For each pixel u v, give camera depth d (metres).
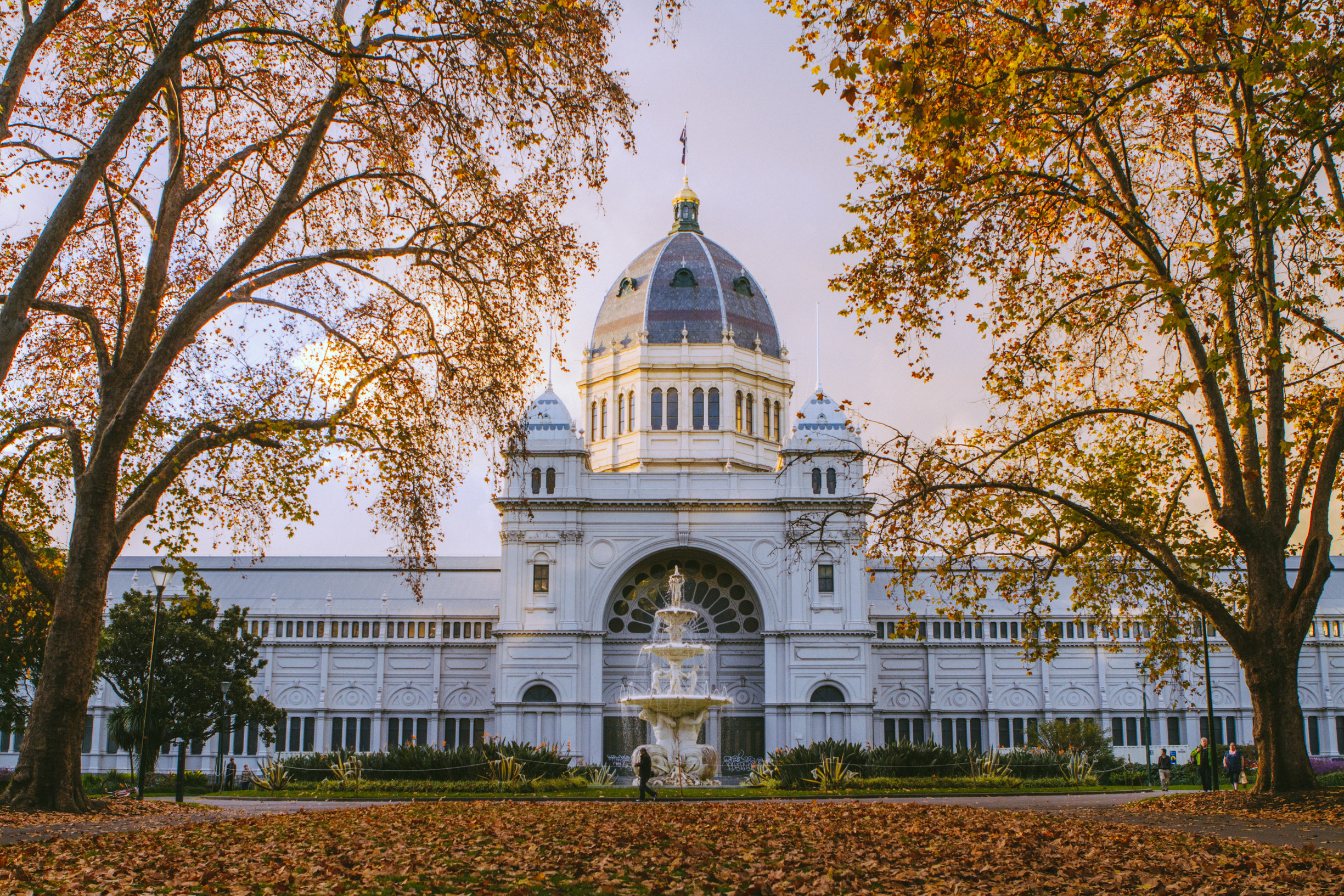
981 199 27.86
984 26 26.34
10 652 44.94
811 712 77.12
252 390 32.47
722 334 91.44
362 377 31.22
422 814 27.75
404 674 84.00
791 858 17.73
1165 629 36.84
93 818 26.25
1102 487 34.81
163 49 25.84
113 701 80.31
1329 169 28.00
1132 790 51.50
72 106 31.17
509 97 28.91
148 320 29.64
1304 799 28.20
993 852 18.53
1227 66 23.73
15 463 32.16
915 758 56.16
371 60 28.66
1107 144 30.83
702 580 83.31
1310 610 30.08
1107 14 25.19
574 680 77.12
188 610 32.94
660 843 19.67
